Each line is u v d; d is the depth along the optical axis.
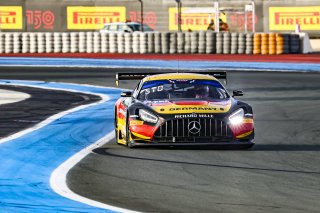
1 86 85.44
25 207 26.70
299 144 43.22
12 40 133.75
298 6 165.75
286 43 134.75
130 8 166.62
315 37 166.50
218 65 112.00
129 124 40.69
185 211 26.16
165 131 39.91
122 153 39.44
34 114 58.53
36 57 125.88
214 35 132.88
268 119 55.75
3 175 33.25
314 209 26.39
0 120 54.66
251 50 133.38
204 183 31.33
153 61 118.44
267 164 36.12
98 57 125.88
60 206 26.86
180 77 44.25
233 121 40.00
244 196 28.70
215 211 26.11
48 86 85.31
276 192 29.45
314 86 82.56
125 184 31.22
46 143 43.28
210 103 41.19
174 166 35.47
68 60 120.19
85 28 167.88
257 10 164.88
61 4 167.12
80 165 35.81
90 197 28.56
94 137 46.06
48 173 33.75
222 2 163.25
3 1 166.88
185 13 159.50
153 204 27.30
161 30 165.62
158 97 42.38
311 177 32.69
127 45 133.00
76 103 67.50
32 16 167.25
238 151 40.34
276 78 92.38
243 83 86.62
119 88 82.88
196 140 39.88
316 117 56.50
